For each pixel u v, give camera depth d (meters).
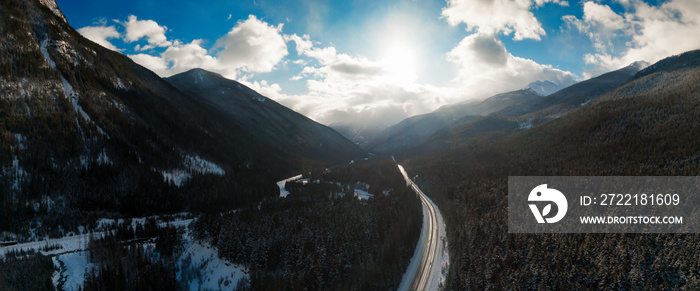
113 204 163.00
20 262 99.94
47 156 156.38
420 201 196.75
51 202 144.50
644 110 194.38
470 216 135.12
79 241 125.44
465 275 98.38
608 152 165.62
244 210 154.75
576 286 83.12
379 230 132.25
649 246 87.12
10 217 129.50
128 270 104.00
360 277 103.94
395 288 104.19
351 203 168.62
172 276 107.31
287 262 109.19
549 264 91.81
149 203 176.12
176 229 143.88
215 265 117.12
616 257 87.19
